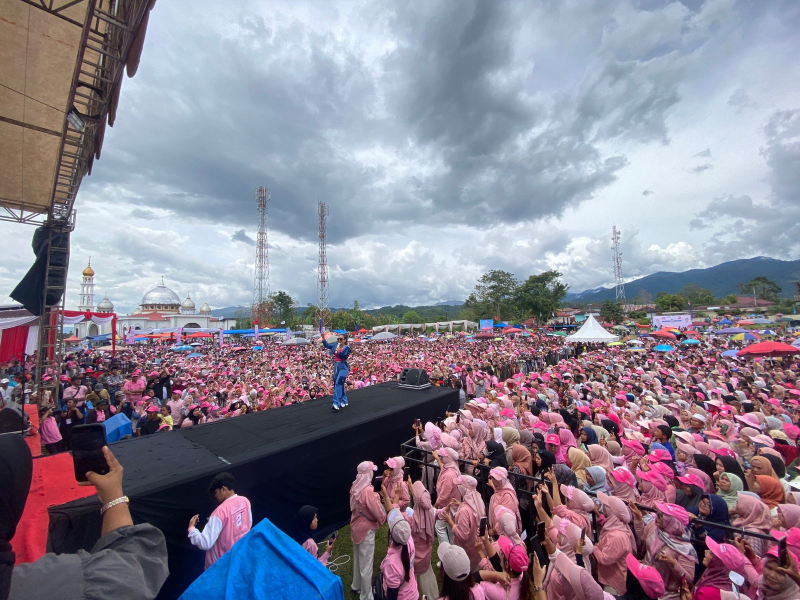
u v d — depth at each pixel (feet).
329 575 5.48
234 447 17.25
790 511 12.87
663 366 51.67
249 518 11.99
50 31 16.40
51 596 3.99
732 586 10.88
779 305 243.81
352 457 20.93
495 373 56.70
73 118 19.48
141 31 14.33
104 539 5.04
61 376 44.80
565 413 26.71
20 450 4.41
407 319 335.47
